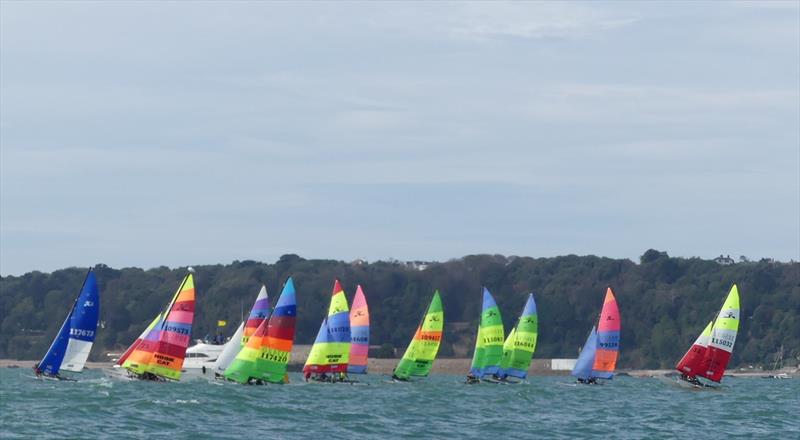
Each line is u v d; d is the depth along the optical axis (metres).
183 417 92.25
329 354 148.25
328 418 95.56
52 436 78.75
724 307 142.12
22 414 92.12
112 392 117.44
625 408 116.00
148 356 131.88
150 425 86.12
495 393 137.25
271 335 132.62
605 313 168.12
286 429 86.94
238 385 133.25
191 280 129.50
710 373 143.75
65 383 132.88
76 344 131.62
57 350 131.38
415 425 92.88
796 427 98.19
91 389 122.00
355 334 161.00
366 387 144.62
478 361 158.75
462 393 135.75
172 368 129.75
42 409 96.12
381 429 89.06
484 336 158.75
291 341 133.75
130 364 132.88
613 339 167.88
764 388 187.62
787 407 122.69
